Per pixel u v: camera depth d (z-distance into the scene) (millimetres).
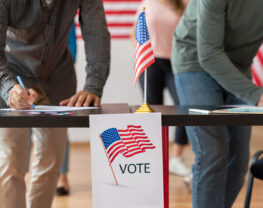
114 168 4426
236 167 5496
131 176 4434
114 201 4438
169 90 7922
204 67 4980
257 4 4949
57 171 5340
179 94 5395
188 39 5309
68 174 8555
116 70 12000
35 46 5074
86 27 5125
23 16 4930
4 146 4910
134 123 4414
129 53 11930
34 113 4457
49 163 5285
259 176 5102
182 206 6406
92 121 4383
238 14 4977
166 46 7688
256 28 5105
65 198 6918
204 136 5105
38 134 5277
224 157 5117
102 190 4426
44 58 5121
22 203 4891
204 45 4922
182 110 4629
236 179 5516
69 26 5098
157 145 4434
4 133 4914
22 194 4898
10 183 4859
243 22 5039
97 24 5094
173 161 8281
